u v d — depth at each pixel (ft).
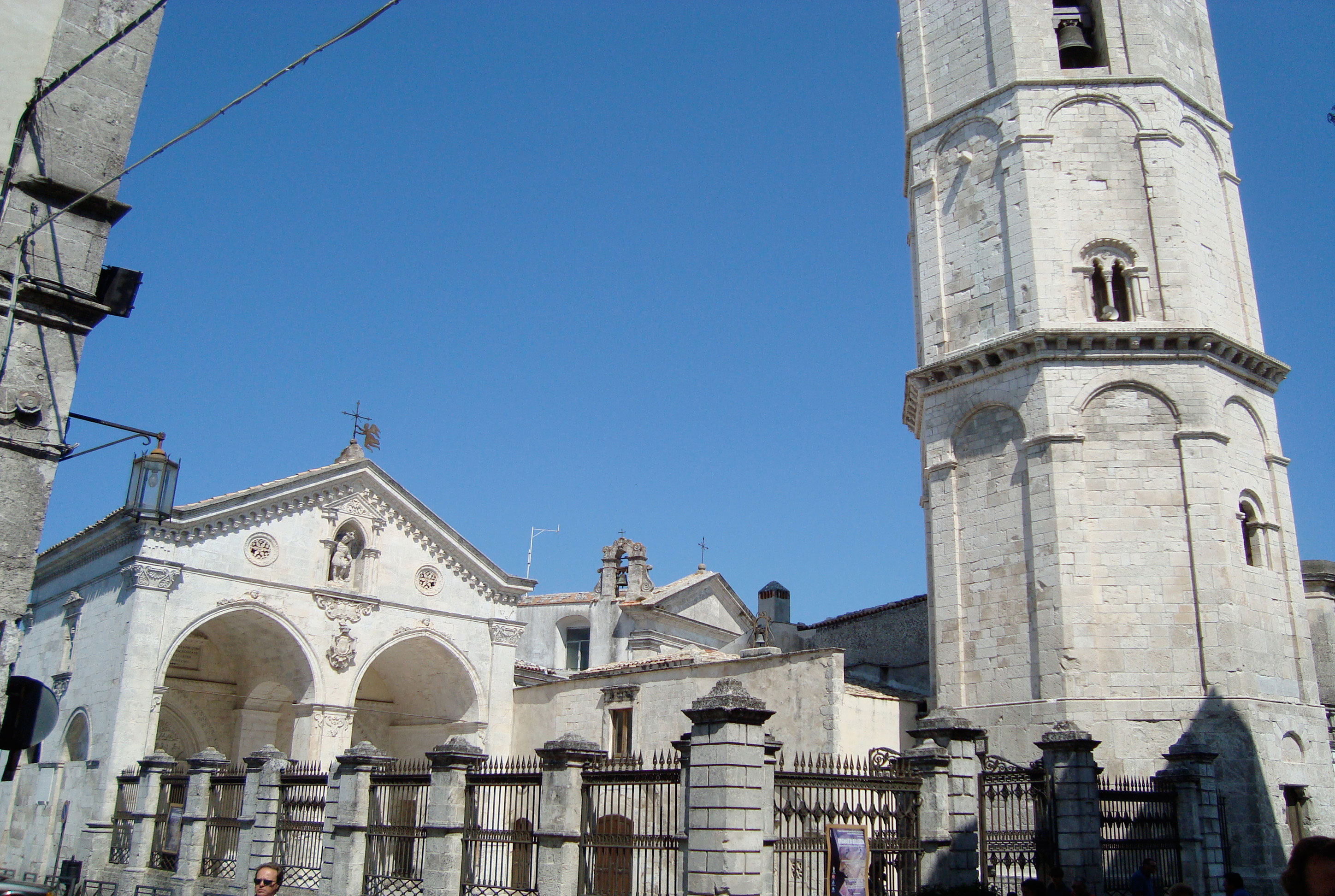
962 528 98.48
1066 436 92.38
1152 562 89.81
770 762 52.29
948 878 57.57
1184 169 101.55
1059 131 101.91
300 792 80.94
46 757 121.39
